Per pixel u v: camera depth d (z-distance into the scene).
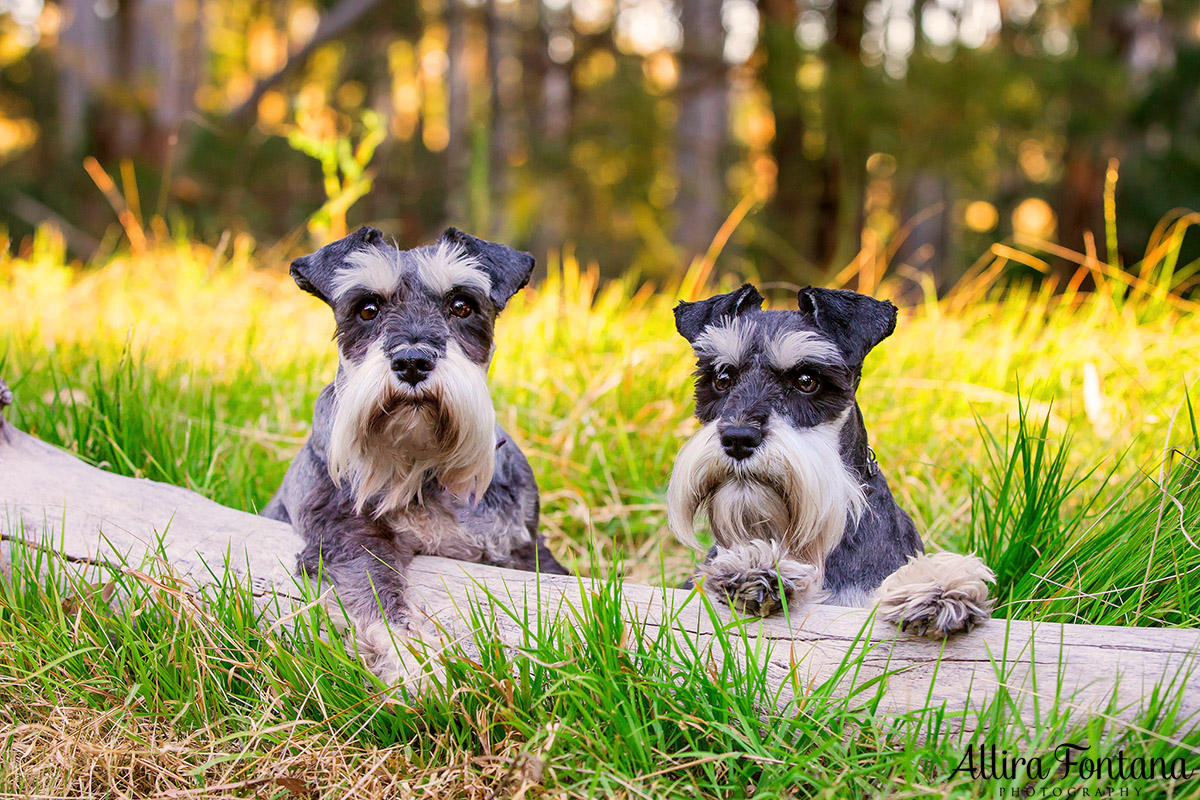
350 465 1.06
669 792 0.91
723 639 0.95
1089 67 2.84
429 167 4.89
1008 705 0.93
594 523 1.38
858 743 0.93
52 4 5.46
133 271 2.14
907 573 0.98
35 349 1.63
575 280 1.84
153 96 3.98
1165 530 1.07
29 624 1.03
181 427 1.38
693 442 1.06
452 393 1.04
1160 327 1.55
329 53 5.45
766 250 3.12
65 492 1.12
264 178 3.90
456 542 1.12
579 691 0.94
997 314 1.79
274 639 1.02
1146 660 0.94
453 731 0.97
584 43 3.71
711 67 3.35
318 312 1.93
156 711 0.99
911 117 2.66
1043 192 4.43
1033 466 1.16
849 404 1.07
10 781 0.96
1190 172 3.75
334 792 0.94
